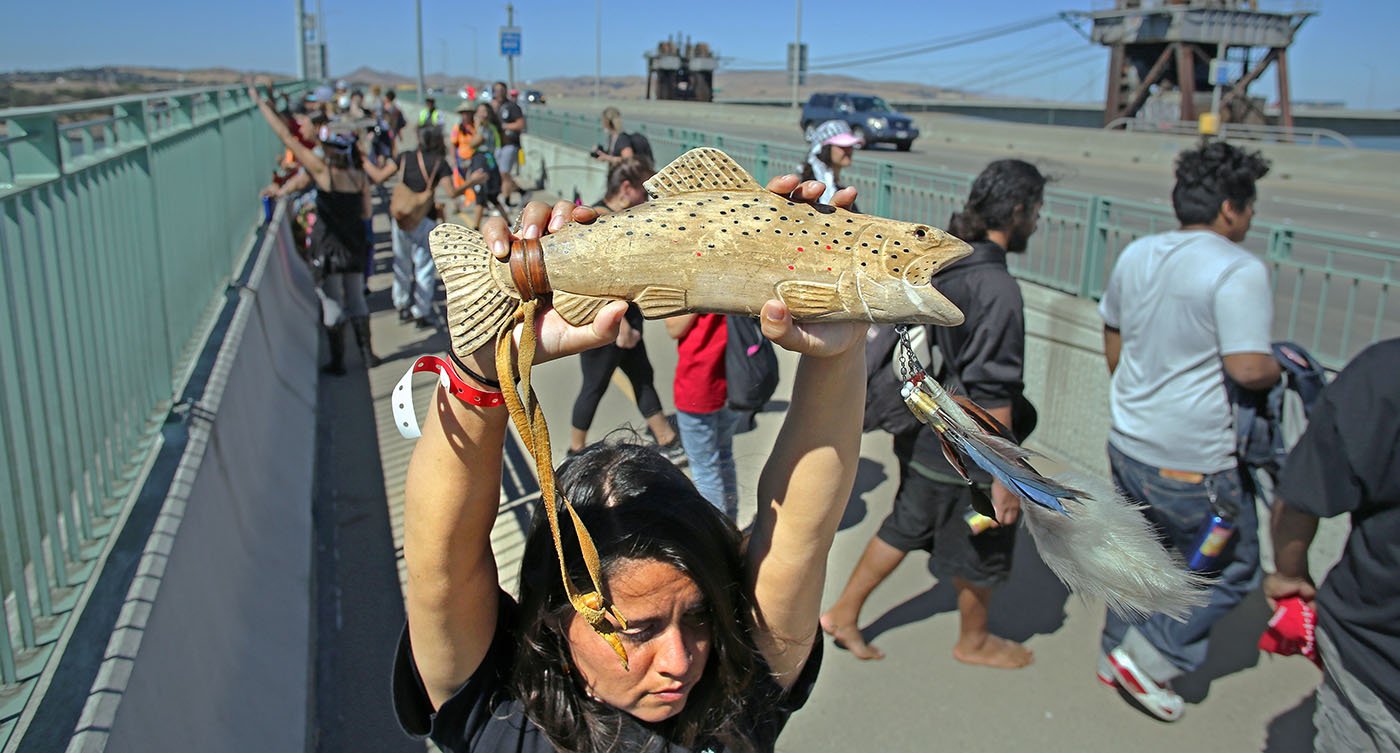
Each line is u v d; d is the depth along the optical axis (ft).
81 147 10.57
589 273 3.82
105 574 8.46
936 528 11.94
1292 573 8.52
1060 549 4.53
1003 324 10.53
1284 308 18.06
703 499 5.37
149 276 12.44
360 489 17.81
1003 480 4.38
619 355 17.46
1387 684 7.14
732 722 5.26
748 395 13.08
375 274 37.73
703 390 13.21
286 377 20.45
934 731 11.36
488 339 3.93
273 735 9.89
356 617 13.58
